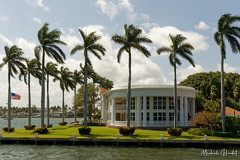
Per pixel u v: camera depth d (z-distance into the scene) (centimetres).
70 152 3803
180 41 5347
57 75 8112
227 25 5391
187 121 6662
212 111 7356
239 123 5400
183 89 6531
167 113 6569
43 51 5594
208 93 9450
